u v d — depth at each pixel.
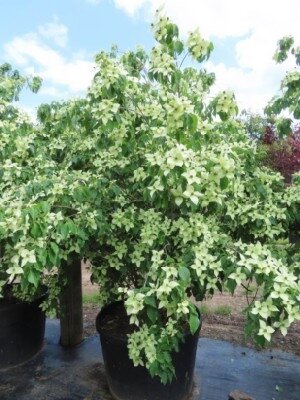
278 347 3.61
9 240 2.17
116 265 2.69
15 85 4.75
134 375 2.72
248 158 2.73
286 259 2.49
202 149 2.24
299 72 3.23
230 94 2.41
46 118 3.60
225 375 3.18
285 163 5.68
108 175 2.71
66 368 3.32
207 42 2.49
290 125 3.47
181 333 2.43
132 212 2.49
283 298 1.77
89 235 2.53
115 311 3.26
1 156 2.79
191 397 2.92
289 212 2.71
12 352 3.33
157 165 2.08
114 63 2.36
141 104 2.53
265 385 3.05
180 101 2.05
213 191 2.09
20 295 3.28
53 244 2.03
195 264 2.08
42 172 2.74
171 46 2.49
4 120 3.27
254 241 2.70
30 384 3.11
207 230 2.27
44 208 1.95
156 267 2.13
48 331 4.03
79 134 3.27
